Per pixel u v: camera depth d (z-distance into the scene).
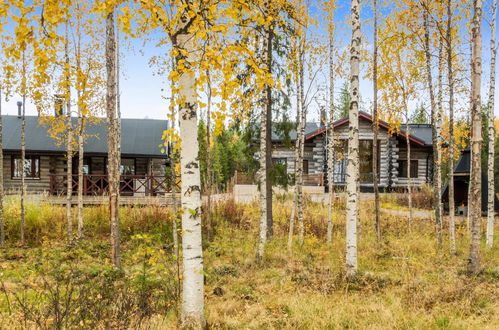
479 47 8.44
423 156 24.30
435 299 6.64
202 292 5.39
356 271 8.03
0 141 11.65
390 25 12.81
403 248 10.95
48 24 4.30
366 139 23.00
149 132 23.03
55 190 19.25
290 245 11.03
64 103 11.80
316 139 23.27
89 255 10.47
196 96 5.11
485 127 30.91
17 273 8.30
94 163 21.31
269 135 12.75
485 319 5.70
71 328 4.20
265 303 6.60
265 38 8.94
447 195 19.86
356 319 5.81
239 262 9.96
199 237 5.37
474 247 8.39
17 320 4.99
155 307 5.70
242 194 20.81
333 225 14.46
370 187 22.97
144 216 13.68
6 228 12.71
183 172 5.34
